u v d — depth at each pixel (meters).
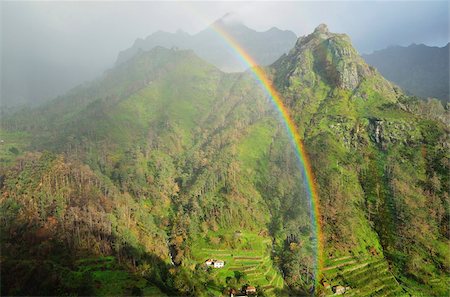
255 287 179.88
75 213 189.62
